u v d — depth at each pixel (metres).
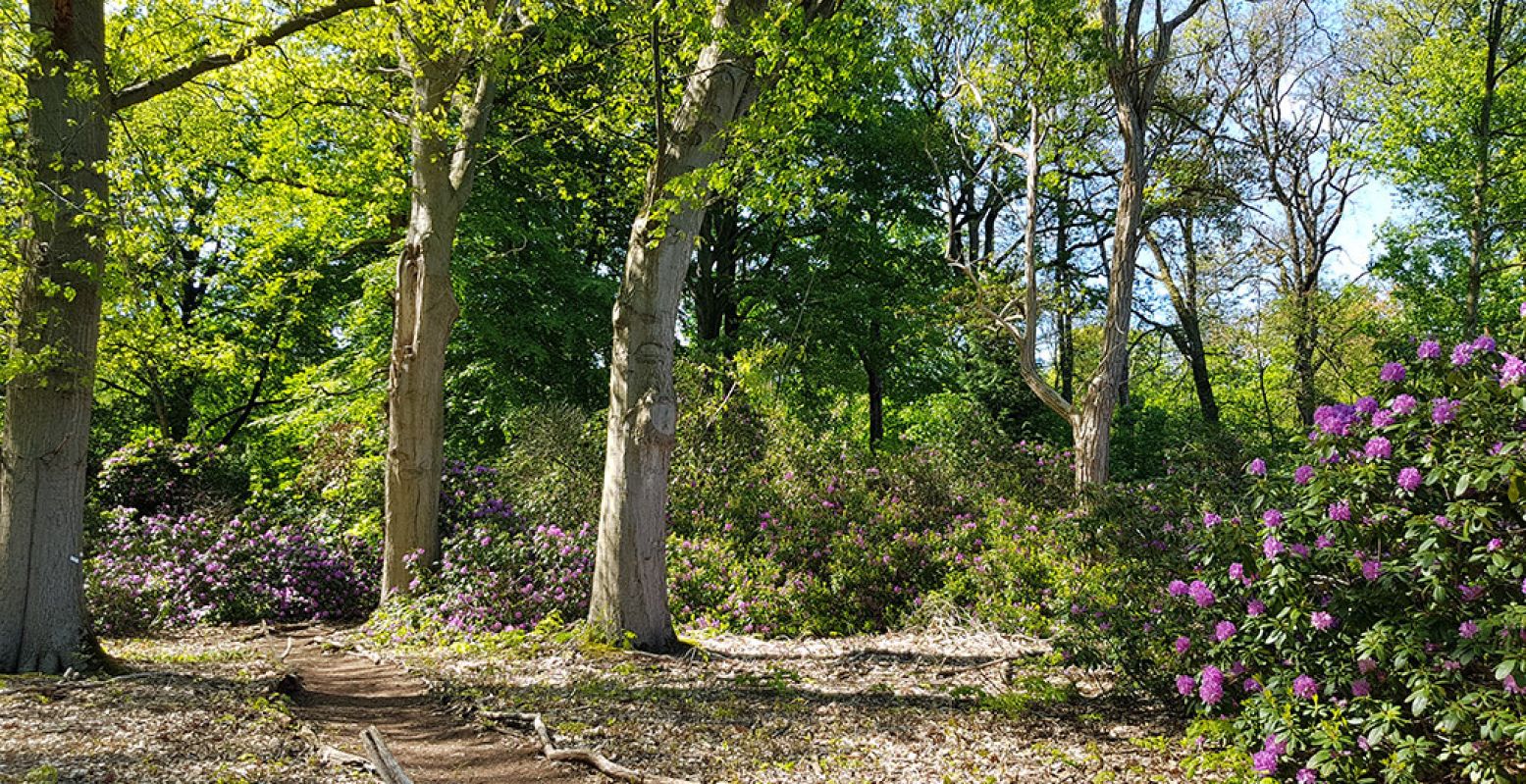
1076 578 9.14
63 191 6.82
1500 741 3.94
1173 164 18.58
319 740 5.25
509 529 12.88
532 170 15.32
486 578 11.00
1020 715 5.97
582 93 12.39
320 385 17.17
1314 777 4.11
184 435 22.98
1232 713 4.94
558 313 17.00
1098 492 7.59
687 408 14.16
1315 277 22.86
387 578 12.01
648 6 7.90
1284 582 4.29
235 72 9.45
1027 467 15.52
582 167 16.69
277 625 12.96
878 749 5.36
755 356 11.07
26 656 6.97
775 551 11.97
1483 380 4.17
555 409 14.13
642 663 7.76
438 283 12.04
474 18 9.39
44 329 7.07
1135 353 29.12
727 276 20.98
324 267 19.11
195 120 11.62
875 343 20.72
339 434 15.77
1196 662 5.39
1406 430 4.23
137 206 7.33
